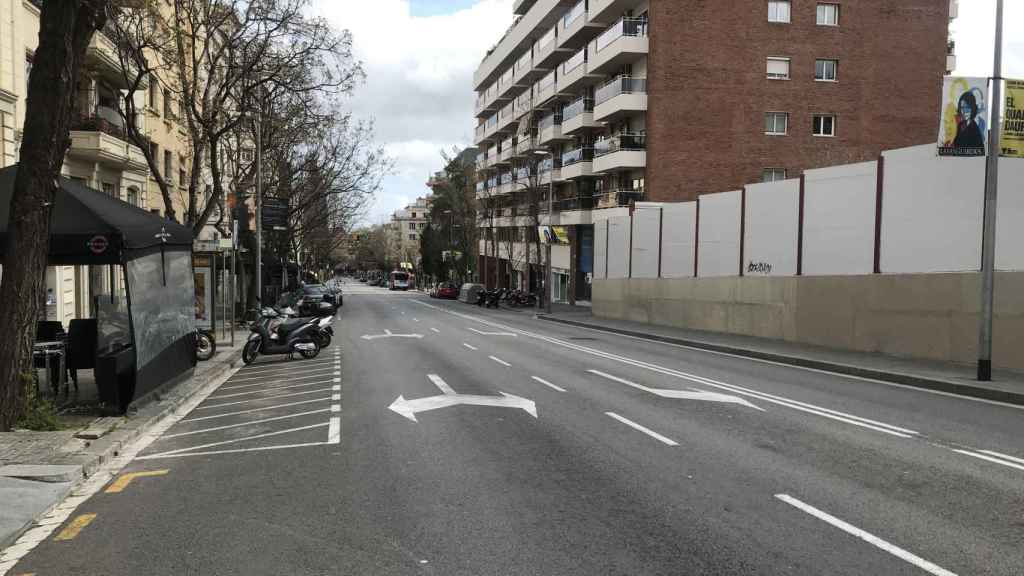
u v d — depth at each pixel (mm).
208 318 21625
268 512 6020
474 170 74375
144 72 17312
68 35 9031
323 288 44000
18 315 8891
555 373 15391
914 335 17016
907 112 42719
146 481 7117
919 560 4848
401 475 7121
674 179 40750
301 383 14359
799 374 15602
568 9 52719
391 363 17500
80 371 14656
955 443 8531
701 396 12172
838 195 20062
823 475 7043
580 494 6414
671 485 6695
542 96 56406
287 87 19594
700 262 27984
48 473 6961
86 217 9906
